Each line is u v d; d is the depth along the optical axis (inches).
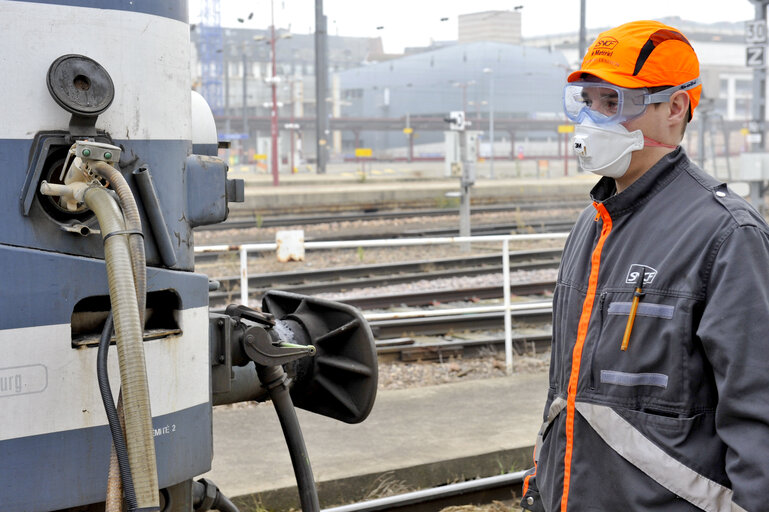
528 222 764.0
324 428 215.3
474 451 195.5
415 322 335.3
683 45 83.8
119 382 85.4
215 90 3169.3
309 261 532.1
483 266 499.2
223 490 170.7
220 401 105.7
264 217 799.7
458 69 4542.3
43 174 82.4
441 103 4626.0
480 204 994.7
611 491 81.3
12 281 79.7
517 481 187.5
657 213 82.9
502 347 318.7
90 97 82.4
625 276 82.2
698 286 77.4
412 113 4793.3
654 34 83.1
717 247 77.1
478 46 4527.6
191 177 94.9
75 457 83.3
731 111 4987.7
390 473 183.2
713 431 77.8
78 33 84.0
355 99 5078.7
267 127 3912.4
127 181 87.3
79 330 87.1
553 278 465.1
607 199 85.0
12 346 79.7
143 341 81.5
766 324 73.5
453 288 420.8
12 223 80.9
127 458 75.5
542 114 4813.0
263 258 546.9
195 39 3152.1
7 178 80.7
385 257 548.7
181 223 93.4
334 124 4136.3
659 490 77.8
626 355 80.6
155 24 90.0
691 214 80.7
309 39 5546.3
